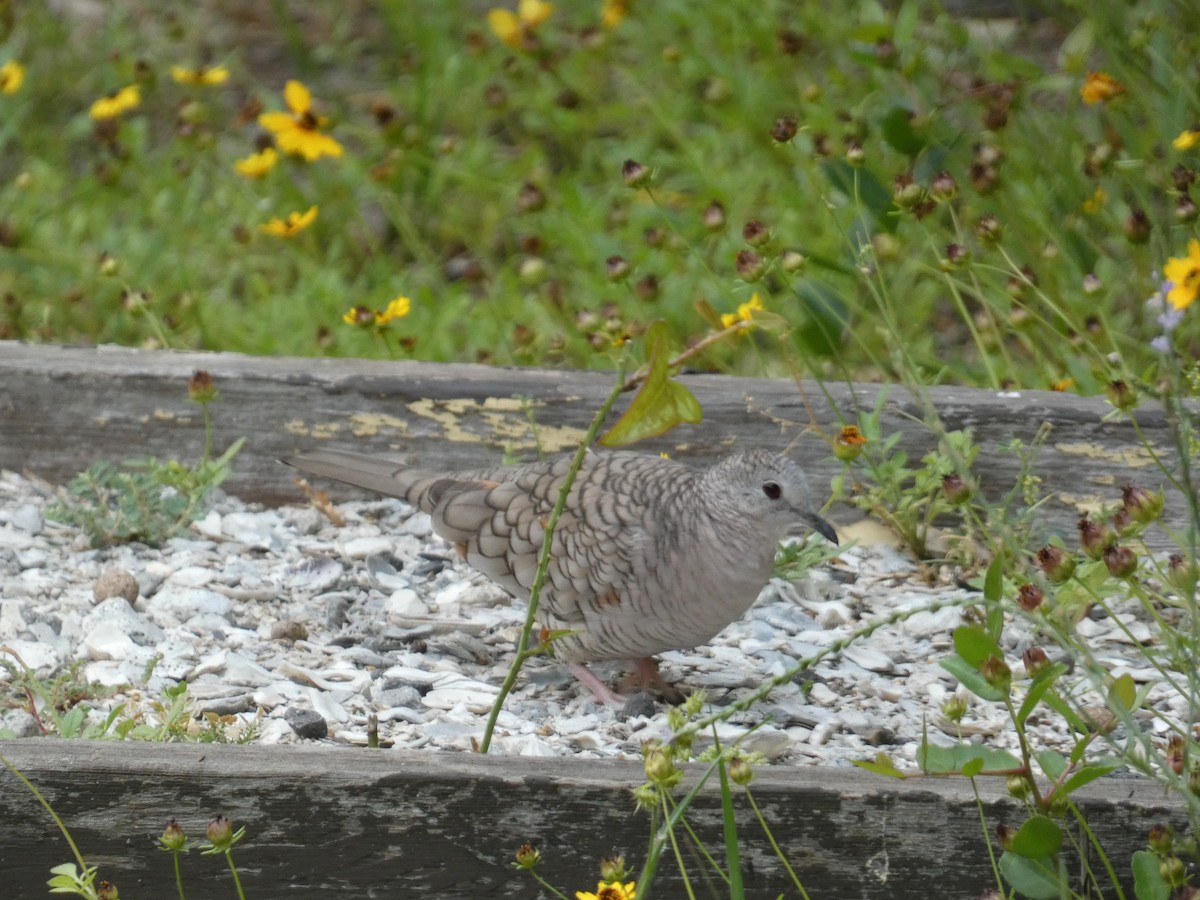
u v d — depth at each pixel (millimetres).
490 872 6809
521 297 14562
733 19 16594
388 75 18969
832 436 10539
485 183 15500
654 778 6070
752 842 6785
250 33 20422
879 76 13828
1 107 17328
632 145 16359
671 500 8359
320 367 10875
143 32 20172
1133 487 6844
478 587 9898
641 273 14508
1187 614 9336
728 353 13297
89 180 16203
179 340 13859
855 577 10156
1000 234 10000
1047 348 13312
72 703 8398
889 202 12172
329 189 15953
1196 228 11000
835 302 12562
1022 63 13273
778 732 8273
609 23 15812
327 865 6781
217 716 8250
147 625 9188
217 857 6754
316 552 10328
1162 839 6371
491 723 7465
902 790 6734
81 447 10844
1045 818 6305
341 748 6883
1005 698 6301
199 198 16547
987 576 6480
